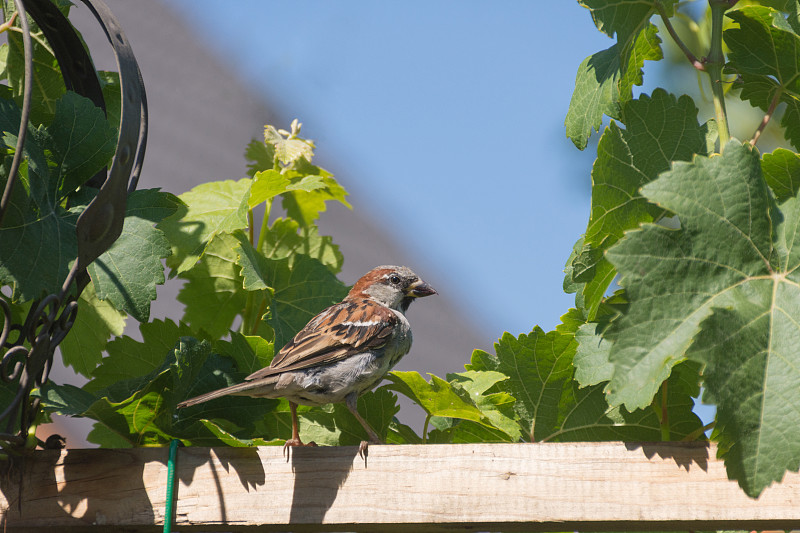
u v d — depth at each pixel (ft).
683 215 18.74
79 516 20.48
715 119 23.29
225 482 20.58
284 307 28.17
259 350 25.54
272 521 20.21
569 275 24.02
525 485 19.77
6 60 26.66
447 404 23.75
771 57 23.18
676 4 29.22
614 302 19.27
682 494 19.30
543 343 25.02
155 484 20.65
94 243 19.13
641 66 25.00
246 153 29.81
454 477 20.01
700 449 19.52
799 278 18.67
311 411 26.48
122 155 18.85
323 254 30.37
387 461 20.30
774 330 18.30
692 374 22.67
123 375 26.53
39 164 20.98
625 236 18.58
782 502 18.88
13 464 20.71
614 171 22.45
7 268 19.36
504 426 23.93
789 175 21.47
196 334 26.63
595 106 23.90
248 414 25.18
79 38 23.86
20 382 19.71
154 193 22.40
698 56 32.09
